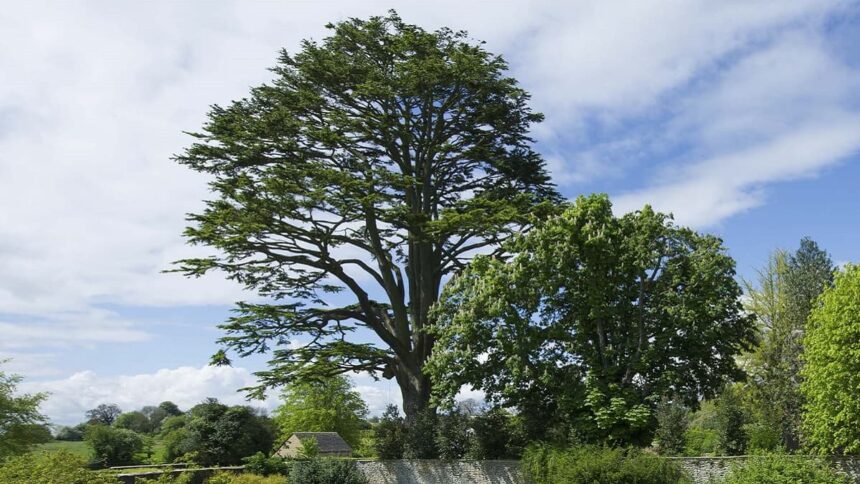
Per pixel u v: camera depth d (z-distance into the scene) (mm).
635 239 25828
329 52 31266
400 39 30875
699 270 25094
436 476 28000
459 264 33719
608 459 20531
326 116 31031
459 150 32750
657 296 25984
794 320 33688
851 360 21266
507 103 31875
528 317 25531
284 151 30844
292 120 30219
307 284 32312
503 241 29047
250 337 29062
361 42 31891
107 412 72062
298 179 29141
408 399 31500
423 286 33094
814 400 23188
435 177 34219
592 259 25406
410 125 32594
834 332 21750
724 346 25094
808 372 23297
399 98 31688
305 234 29859
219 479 26594
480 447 27547
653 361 24938
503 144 33094
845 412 21156
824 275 34844
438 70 29844
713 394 25656
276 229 29375
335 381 58219
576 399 24406
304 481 27609
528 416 26688
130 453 41719
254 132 30281
